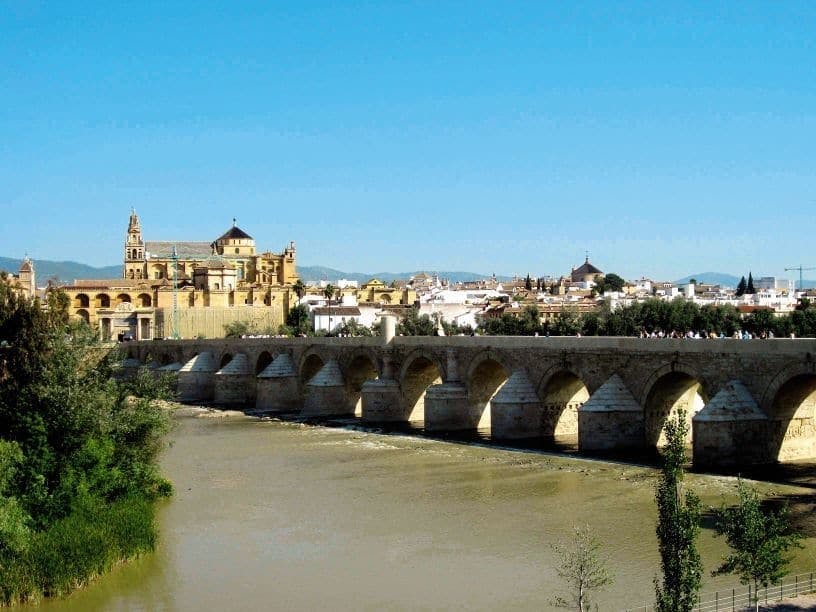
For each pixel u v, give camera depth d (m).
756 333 159.12
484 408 110.25
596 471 77.25
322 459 90.19
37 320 69.88
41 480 58.31
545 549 54.00
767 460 75.38
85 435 62.75
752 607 38.81
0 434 62.28
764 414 74.44
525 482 74.25
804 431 77.31
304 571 51.44
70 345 67.25
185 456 94.00
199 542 58.00
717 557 50.22
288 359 148.38
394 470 82.44
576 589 45.25
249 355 162.12
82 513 58.16
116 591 48.53
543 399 98.50
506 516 62.78
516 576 49.09
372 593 47.28
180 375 172.50
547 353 96.75
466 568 50.97
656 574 47.91
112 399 66.31
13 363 66.81
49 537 52.69
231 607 45.72
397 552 54.81
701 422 74.19
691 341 80.62
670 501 36.44
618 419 86.12
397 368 121.94
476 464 83.94
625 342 87.50
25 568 48.16
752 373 75.31
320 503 69.00
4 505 51.06
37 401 62.97
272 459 90.94
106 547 52.09
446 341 111.56
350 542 57.38
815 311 160.50
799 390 74.38
